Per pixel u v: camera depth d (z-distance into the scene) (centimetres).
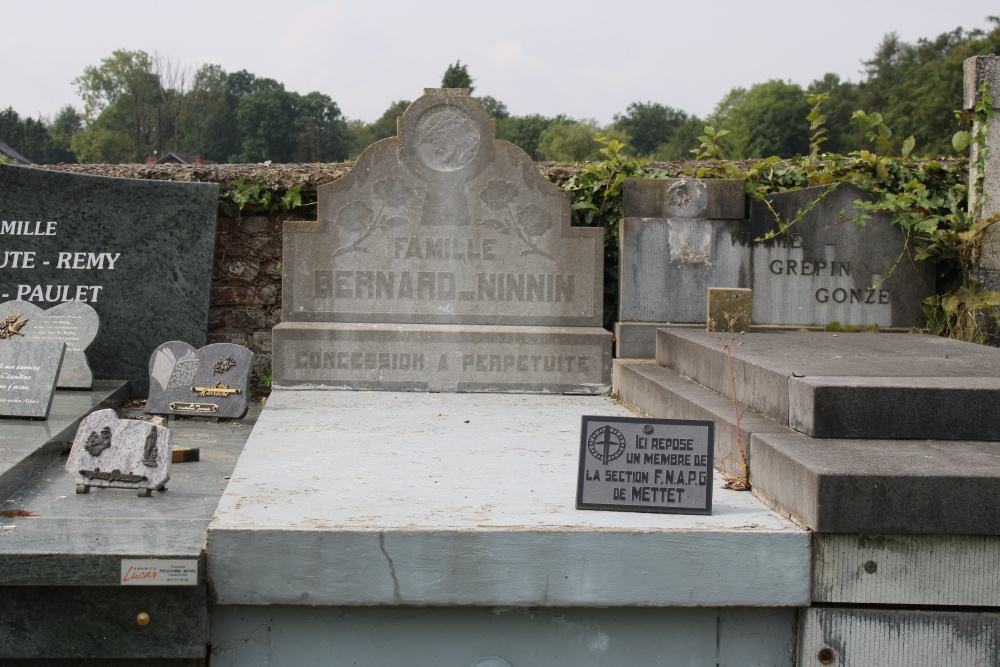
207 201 819
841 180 818
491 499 448
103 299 809
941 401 457
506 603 398
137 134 5312
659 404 647
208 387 693
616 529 398
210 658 401
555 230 791
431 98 779
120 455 475
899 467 400
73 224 812
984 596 399
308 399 739
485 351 786
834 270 807
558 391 789
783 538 397
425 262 790
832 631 402
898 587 399
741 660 412
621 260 800
